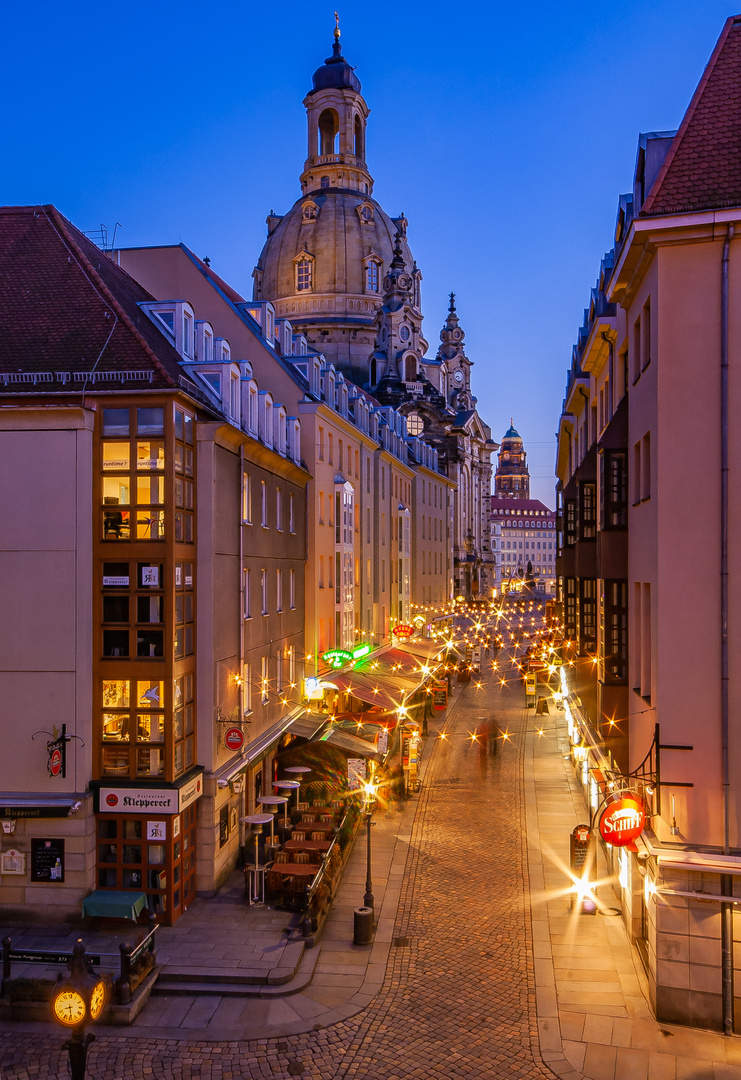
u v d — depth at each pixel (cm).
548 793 2988
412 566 5778
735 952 1453
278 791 2686
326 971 1683
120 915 1761
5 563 1900
